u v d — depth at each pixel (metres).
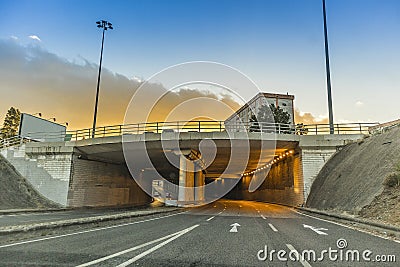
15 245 7.28
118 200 36.50
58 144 29.67
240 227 12.09
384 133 22.72
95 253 6.36
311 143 27.75
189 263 5.58
